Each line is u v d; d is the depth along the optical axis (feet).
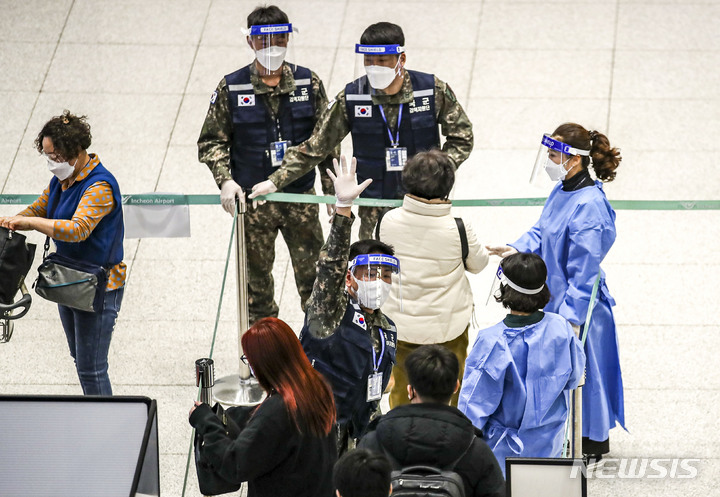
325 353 34.24
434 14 75.36
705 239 58.59
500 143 65.51
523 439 36.11
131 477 24.82
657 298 54.49
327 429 29.22
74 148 40.47
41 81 70.23
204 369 33.63
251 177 48.80
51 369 49.55
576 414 40.65
